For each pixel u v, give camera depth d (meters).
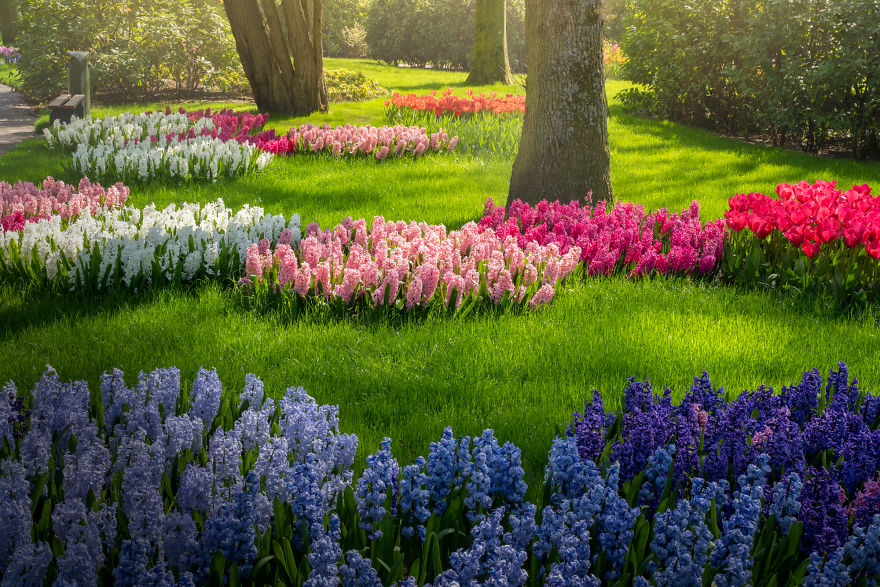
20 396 3.85
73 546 2.27
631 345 5.42
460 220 8.97
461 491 2.83
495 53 26.67
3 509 2.42
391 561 2.62
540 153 9.02
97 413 3.57
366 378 4.82
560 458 2.93
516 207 8.25
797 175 11.80
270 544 2.62
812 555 2.40
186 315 5.77
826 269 6.64
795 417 3.73
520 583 2.37
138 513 2.46
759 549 2.63
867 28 12.88
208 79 22.19
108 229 7.11
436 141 13.46
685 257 7.05
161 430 3.21
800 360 5.22
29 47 20.19
